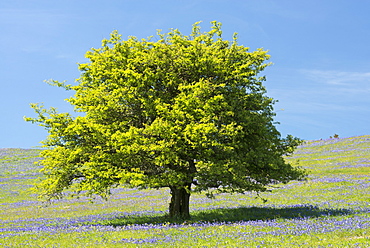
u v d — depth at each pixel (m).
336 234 15.83
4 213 35.16
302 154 71.06
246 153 22.92
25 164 71.38
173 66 22.75
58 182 22.89
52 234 20.05
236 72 22.12
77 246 16.39
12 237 19.53
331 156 64.44
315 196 34.50
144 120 23.55
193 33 24.97
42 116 22.89
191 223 21.62
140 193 45.75
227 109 21.83
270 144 23.81
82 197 43.91
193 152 22.08
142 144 20.62
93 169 21.73
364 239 14.34
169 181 20.83
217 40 24.41
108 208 36.09
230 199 36.91
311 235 16.02
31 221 29.02
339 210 24.77
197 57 22.11
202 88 20.52
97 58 23.41
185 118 20.97
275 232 17.08
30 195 46.25
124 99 22.17
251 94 22.73
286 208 27.47
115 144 20.75
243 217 24.05
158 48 23.22
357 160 56.62
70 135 22.72
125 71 21.45
